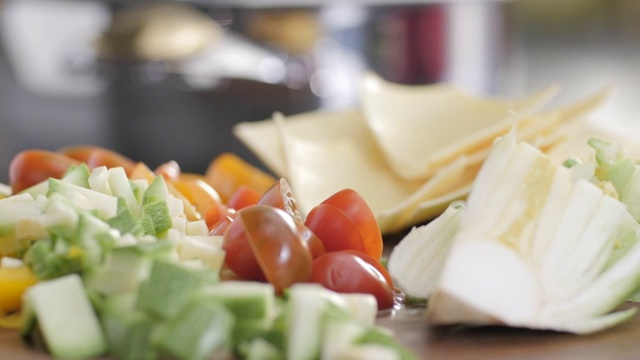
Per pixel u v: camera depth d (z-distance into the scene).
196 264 0.37
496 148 0.41
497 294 0.38
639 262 0.40
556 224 0.39
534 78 1.40
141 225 0.40
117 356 0.35
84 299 0.36
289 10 0.97
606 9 1.40
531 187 0.40
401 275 0.42
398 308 0.41
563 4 1.41
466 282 0.37
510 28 1.04
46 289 0.36
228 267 0.40
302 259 0.38
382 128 0.58
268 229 0.38
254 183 0.57
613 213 0.40
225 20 1.00
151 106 0.98
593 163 0.45
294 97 0.96
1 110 1.04
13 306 0.39
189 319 0.34
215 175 0.57
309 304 0.34
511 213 0.40
